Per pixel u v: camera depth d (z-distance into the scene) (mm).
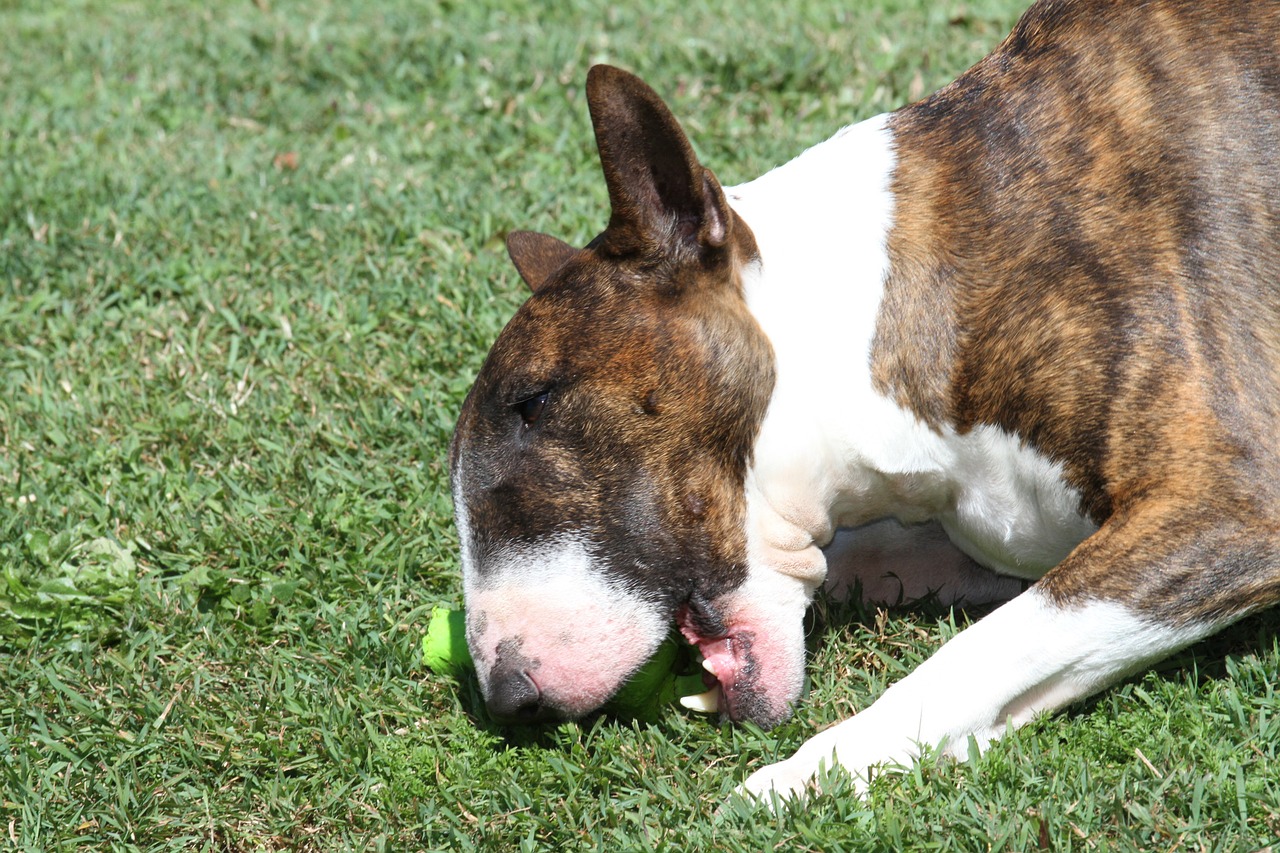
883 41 10070
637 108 4652
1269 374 4719
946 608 5578
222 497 6555
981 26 10438
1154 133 4965
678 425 4832
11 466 6828
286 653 5570
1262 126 4926
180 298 8102
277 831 4781
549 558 4781
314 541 6184
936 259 5066
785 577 5078
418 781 4824
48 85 11328
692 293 4883
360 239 8492
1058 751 4574
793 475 5047
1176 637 4605
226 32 11922
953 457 5137
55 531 6387
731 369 4883
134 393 7352
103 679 5590
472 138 9602
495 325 7375
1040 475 4961
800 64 9758
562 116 9750
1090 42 5195
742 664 4980
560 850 4508
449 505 6254
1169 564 4570
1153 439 4676
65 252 8570
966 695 4602
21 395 7367
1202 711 4680
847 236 5125
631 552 4805
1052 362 4844
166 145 10039
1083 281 4855
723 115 9406
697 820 4508
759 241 5117
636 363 4824
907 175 5203
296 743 5055
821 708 4992
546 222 8297
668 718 5020
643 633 4820
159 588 6016
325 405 7039
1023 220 5012
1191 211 4852
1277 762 4363
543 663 4734
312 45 11250
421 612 5715
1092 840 4164
